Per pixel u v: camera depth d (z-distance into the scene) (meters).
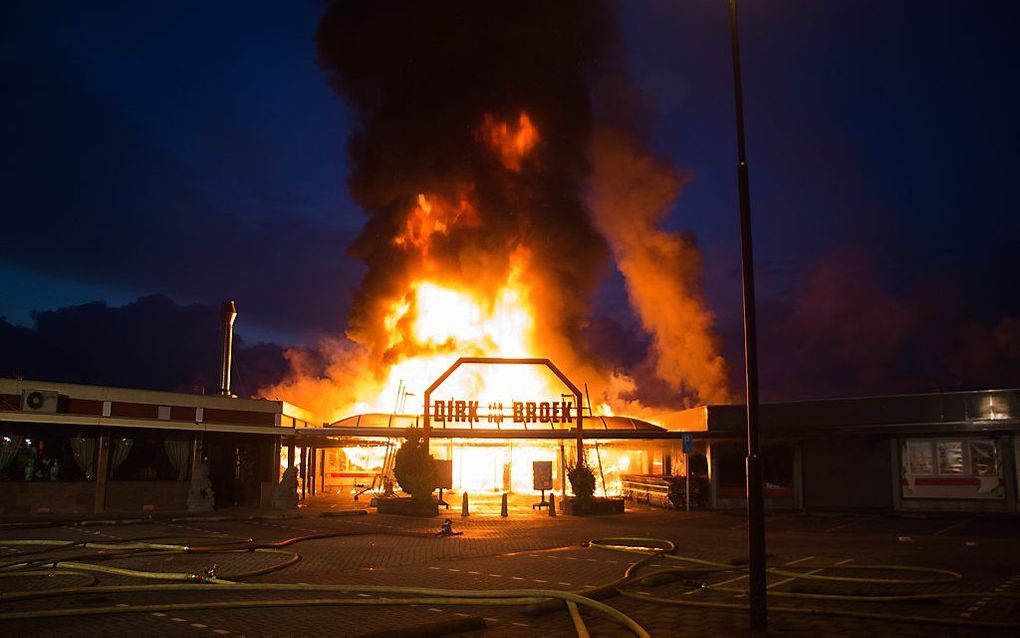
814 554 16.59
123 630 8.86
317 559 15.31
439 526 23.70
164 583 11.95
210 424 28.11
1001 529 22.89
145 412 26.66
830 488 30.20
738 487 31.64
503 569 14.28
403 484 28.36
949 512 27.88
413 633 8.67
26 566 13.11
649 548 17.28
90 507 25.38
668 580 12.82
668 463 36.44
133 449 26.62
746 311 9.64
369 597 11.08
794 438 30.38
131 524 22.02
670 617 10.08
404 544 18.48
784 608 10.38
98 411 25.55
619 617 9.50
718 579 13.28
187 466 27.72
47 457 24.91
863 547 18.05
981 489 27.64
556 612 10.34
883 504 29.17
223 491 30.27
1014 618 9.74
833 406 30.50
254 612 9.96
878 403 29.61
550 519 26.92
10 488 24.05
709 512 30.38
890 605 10.72
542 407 33.62
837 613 10.00
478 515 28.31
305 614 9.88
